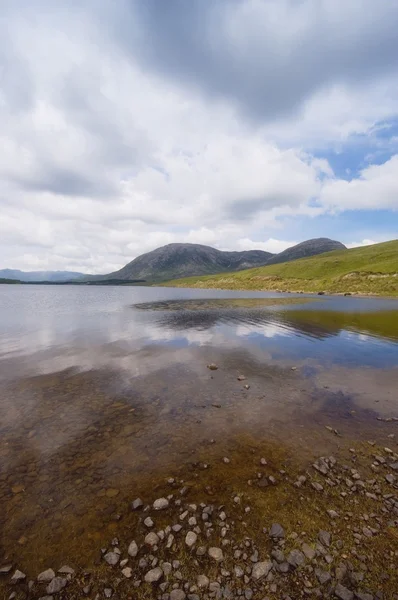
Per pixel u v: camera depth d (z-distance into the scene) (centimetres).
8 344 2688
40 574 593
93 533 694
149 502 795
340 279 13488
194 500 802
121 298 10675
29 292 16188
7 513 751
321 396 1542
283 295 11806
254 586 571
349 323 4119
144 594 556
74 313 5375
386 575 588
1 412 1327
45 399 1476
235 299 9531
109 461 978
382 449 1056
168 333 3312
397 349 2603
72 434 1146
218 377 1831
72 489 843
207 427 1209
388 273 12212
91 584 573
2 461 968
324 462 971
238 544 664
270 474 912
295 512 759
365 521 729
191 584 574
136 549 647
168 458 997
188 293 14888
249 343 2819
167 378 1806
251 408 1389
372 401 1481
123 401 1461
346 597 546
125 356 2306
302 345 2742
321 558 626
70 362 2125
